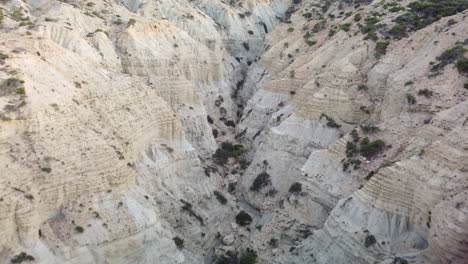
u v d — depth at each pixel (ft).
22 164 103.50
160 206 136.15
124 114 139.64
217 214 154.81
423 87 137.49
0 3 173.27
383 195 114.32
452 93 130.00
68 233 103.60
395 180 112.88
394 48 167.32
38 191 102.89
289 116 170.81
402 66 156.25
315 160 143.54
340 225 119.34
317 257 122.31
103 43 176.76
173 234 132.16
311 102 164.66
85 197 110.01
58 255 99.96
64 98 122.21
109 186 115.03
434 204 103.14
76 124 118.73
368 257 110.63
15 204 96.17
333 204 131.85
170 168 150.00
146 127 147.02
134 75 176.76
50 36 159.74
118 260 109.09
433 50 149.38
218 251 140.87
